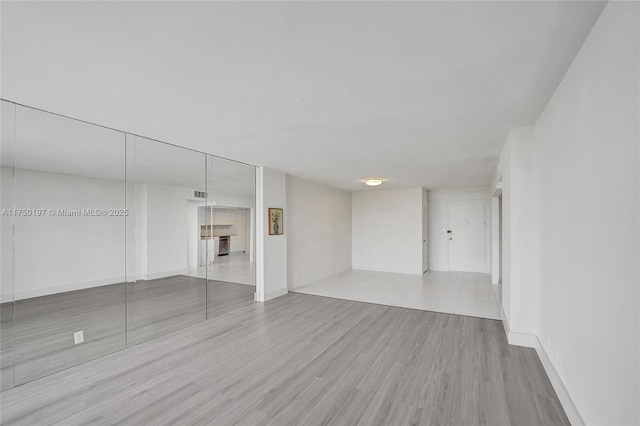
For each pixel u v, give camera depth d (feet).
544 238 8.75
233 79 6.46
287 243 19.48
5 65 5.76
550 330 8.09
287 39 4.99
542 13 4.40
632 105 3.84
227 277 16.08
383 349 10.19
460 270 26.37
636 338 3.81
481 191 25.58
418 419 6.46
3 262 8.71
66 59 5.56
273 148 12.51
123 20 4.42
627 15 3.90
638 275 3.75
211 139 11.11
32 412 6.77
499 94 7.38
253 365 9.05
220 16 4.35
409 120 9.14
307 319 13.58
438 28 4.71
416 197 25.52
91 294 10.71
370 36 4.91
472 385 7.82
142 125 9.48
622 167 4.12
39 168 9.39
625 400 4.09
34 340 9.25
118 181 11.56
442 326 12.53
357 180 21.68
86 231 10.64
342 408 6.88
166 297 13.34
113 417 6.56
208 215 15.16
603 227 4.74
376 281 22.43
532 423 6.29
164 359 9.50
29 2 4.00
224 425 6.28
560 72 6.30
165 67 5.91
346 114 8.61
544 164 8.60
